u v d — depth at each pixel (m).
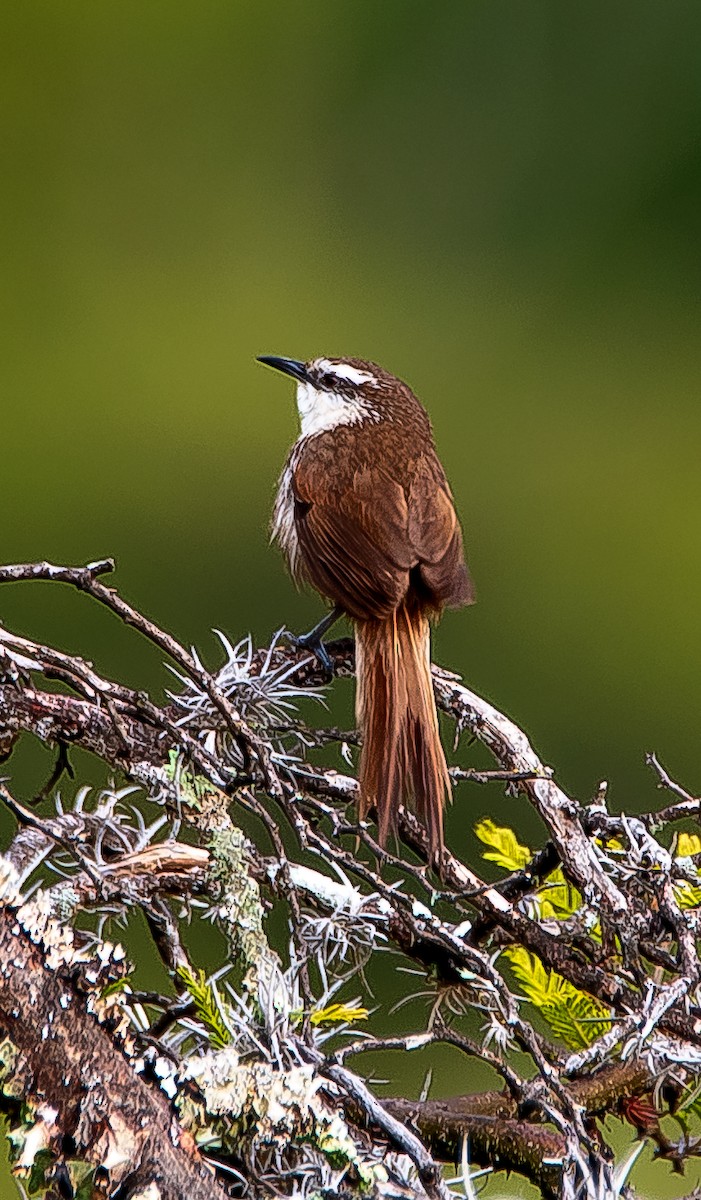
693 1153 6.52
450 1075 12.36
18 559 26.64
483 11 29.27
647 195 28.89
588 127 28.94
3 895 4.85
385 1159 5.27
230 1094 5.11
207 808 5.96
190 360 28.16
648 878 6.43
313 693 7.00
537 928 6.41
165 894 6.07
